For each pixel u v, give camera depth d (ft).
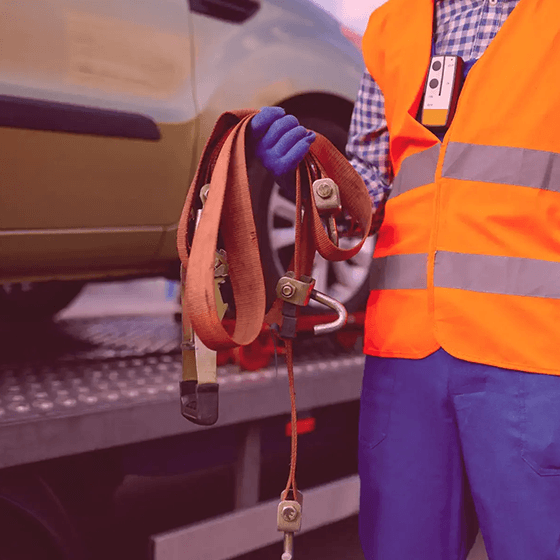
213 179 2.62
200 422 2.81
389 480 3.42
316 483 5.92
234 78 6.43
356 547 6.68
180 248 2.79
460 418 3.18
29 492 4.01
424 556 3.35
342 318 2.94
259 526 5.12
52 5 5.30
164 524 4.96
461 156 3.19
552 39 3.06
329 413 6.11
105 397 4.55
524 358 3.05
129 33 5.76
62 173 5.37
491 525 3.12
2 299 8.70
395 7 3.69
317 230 3.00
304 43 7.06
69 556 4.17
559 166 3.12
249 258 2.71
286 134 2.89
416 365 3.34
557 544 3.01
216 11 6.44
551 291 3.10
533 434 3.03
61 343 7.10
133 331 8.09
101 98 5.54
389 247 3.56
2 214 5.12
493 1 3.33
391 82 3.58
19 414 4.04
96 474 4.46
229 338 2.44
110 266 6.10
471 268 3.16
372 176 3.88
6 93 5.00
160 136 5.92
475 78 3.16
